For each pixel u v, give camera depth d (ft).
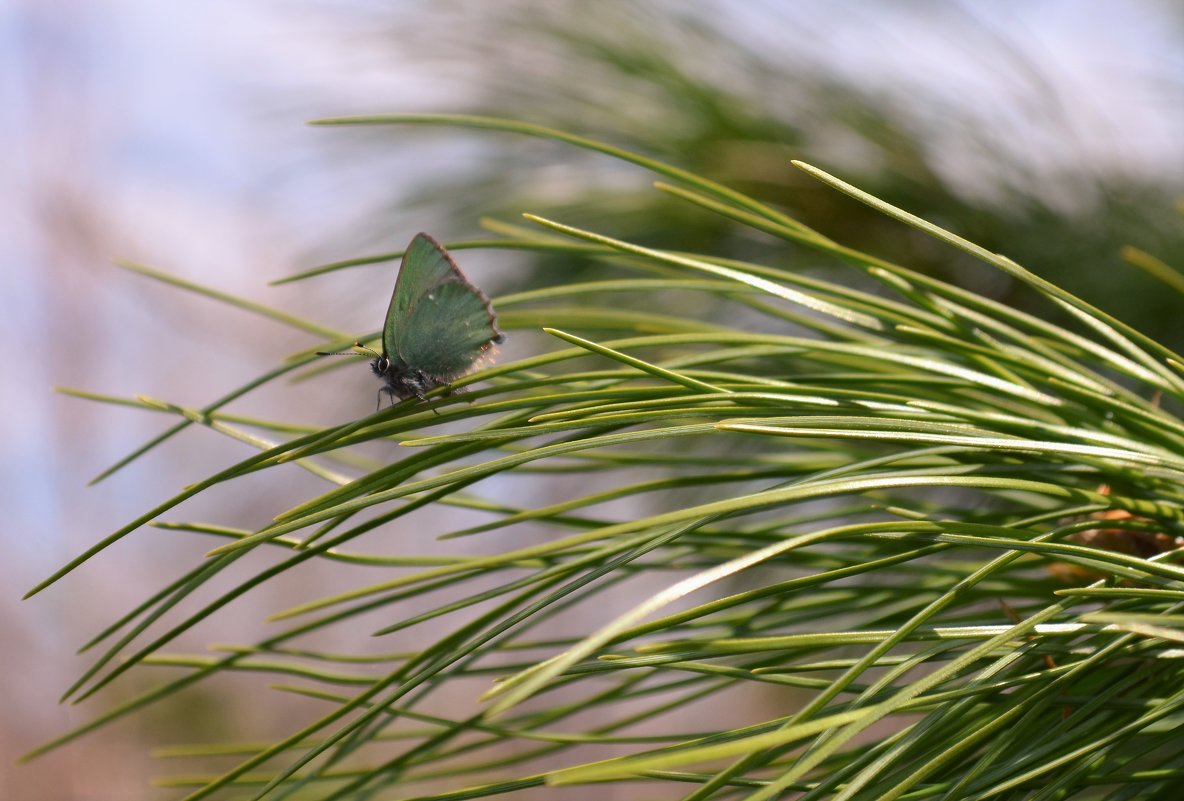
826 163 1.26
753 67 1.28
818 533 0.96
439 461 1.01
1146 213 1.25
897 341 1.06
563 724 2.59
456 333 1.10
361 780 1.03
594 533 0.97
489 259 1.29
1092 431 1.01
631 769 0.83
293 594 3.72
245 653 1.03
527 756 1.05
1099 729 0.98
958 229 1.26
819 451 1.05
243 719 3.43
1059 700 0.99
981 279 1.26
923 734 0.97
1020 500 1.04
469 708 2.79
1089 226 1.25
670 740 1.01
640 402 1.00
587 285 1.04
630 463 1.06
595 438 0.99
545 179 1.29
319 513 0.98
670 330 1.08
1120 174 1.26
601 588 1.04
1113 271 1.23
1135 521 1.00
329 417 1.35
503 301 1.03
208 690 3.44
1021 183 1.26
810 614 1.04
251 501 2.76
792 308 1.22
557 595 0.99
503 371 1.02
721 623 1.04
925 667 1.14
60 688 3.57
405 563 1.03
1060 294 1.00
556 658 0.95
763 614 1.04
